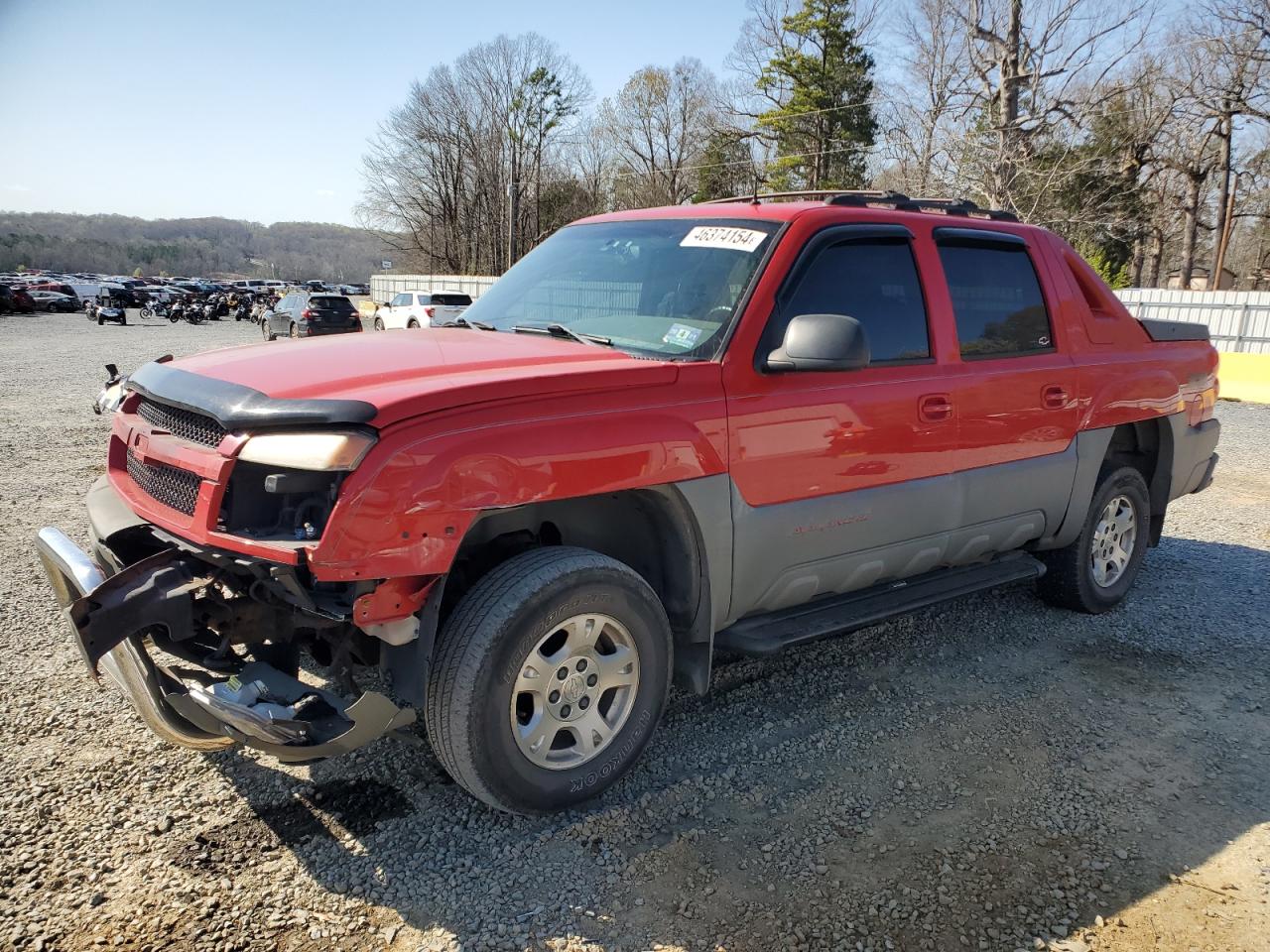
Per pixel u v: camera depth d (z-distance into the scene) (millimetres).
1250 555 6438
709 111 62312
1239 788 3348
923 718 3828
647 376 3051
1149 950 2486
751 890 2693
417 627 2709
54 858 2734
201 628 2883
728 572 3303
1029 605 5281
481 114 63094
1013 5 30844
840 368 3127
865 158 51625
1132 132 37375
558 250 4371
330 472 2525
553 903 2609
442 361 3029
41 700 3729
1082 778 3379
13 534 6004
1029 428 4297
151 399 3115
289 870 2730
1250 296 22875
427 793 3154
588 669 3012
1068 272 4719
